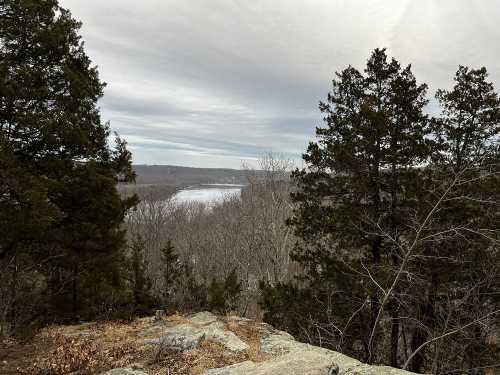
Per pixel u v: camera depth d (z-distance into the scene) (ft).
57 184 36.04
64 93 38.68
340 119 50.90
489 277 39.40
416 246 40.01
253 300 69.87
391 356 45.55
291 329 46.62
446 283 43.93
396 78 47.06
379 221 40.50
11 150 33.50
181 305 39.60
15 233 33.53
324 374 15.71
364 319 44.37
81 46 43.06
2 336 26.78
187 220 172.55
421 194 42.96
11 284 31.01
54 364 22.26
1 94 31.91
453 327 39.09
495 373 42.73
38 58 37.58
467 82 48.03
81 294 39.68
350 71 51.24
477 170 39.47
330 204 51.19
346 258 46.96
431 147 46.37
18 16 35.35
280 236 85.51
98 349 25.11
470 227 39.60
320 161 50.65
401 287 40.88
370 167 47.21
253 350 25.14
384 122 43.78
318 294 47.62
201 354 23.79
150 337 27.68
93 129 42.11
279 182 102.01
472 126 47.09
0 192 32.55
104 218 40.91
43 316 35.91
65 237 37.45
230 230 115.65
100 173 41.68
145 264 46.03
